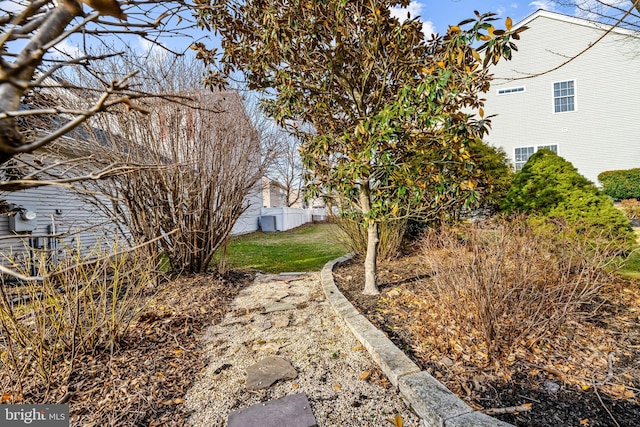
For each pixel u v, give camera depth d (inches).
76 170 144.6
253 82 147.3
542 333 96.4
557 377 80.4
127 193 161.9
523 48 482.0
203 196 188.2
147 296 151.9
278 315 138.0
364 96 143.4
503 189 252.8
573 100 463.5
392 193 134.2
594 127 456.1
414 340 102.8
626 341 96.6
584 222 159.0
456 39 92.7
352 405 76.8
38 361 84.5
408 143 123.4
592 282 103.5
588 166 460.8
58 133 27.5
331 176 146.4
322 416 73.2
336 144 149.4
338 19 116.6
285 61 128.0
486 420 62.9
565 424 64.4
